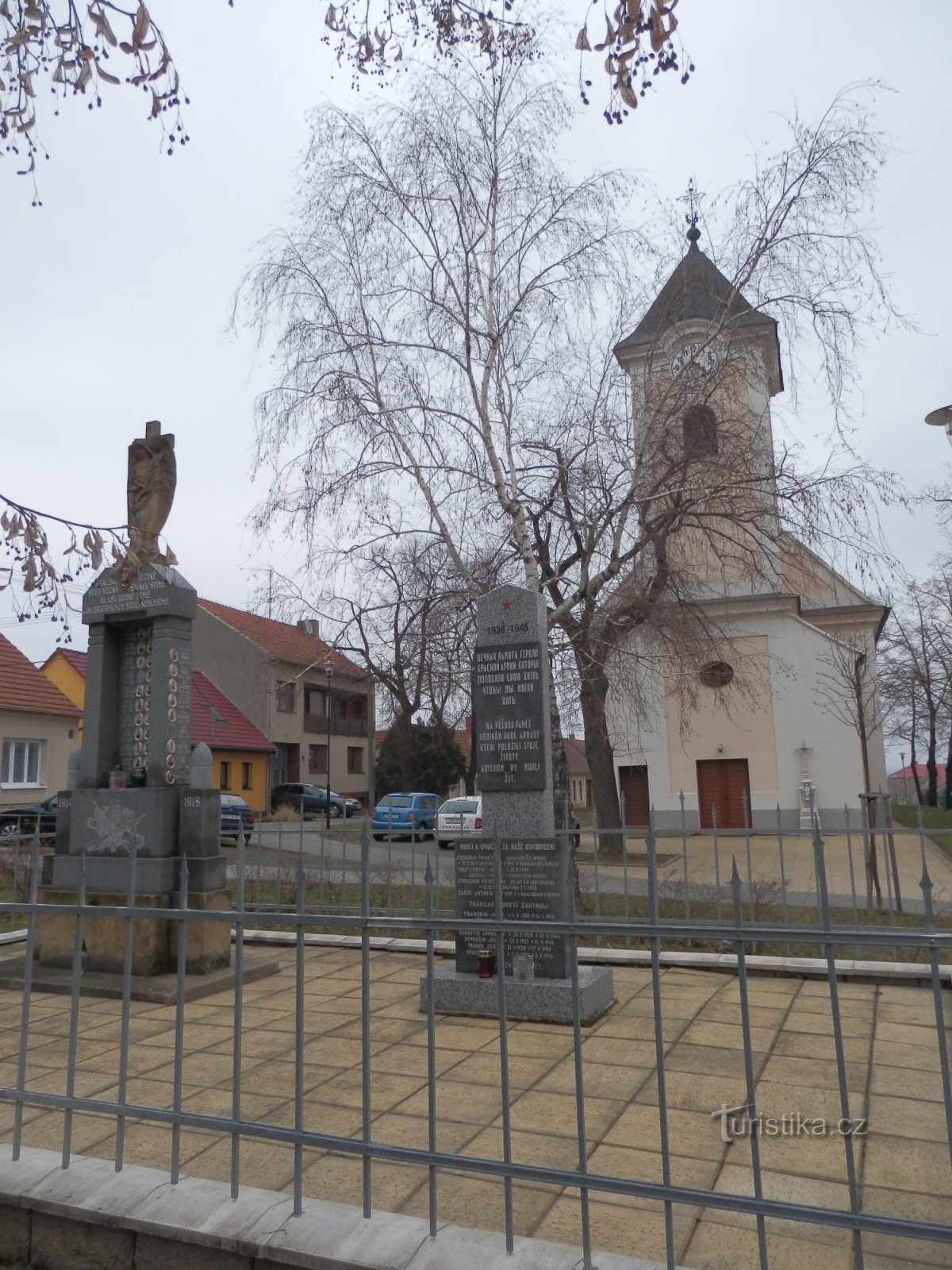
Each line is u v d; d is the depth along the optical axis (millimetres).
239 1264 3256
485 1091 5023
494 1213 3586
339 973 8227
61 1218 3562
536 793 7035
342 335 11383
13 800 27953
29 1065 5637
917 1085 5047
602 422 12438
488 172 11516
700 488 11805
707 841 25438
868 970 7465
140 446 9211
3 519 5328
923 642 40312
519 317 11703
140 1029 6434
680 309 12531
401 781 41438
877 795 11234
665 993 7203
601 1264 2945
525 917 6711
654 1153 4172
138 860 8125
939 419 10016
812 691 26188
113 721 9031
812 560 12797
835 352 11164
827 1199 3717
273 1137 3391
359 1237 3174
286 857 17500
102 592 9016
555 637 12906
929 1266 3207
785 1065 5406
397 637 13555
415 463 11602
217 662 43000
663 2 3963
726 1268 3197
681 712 17266
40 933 8406
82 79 4891
